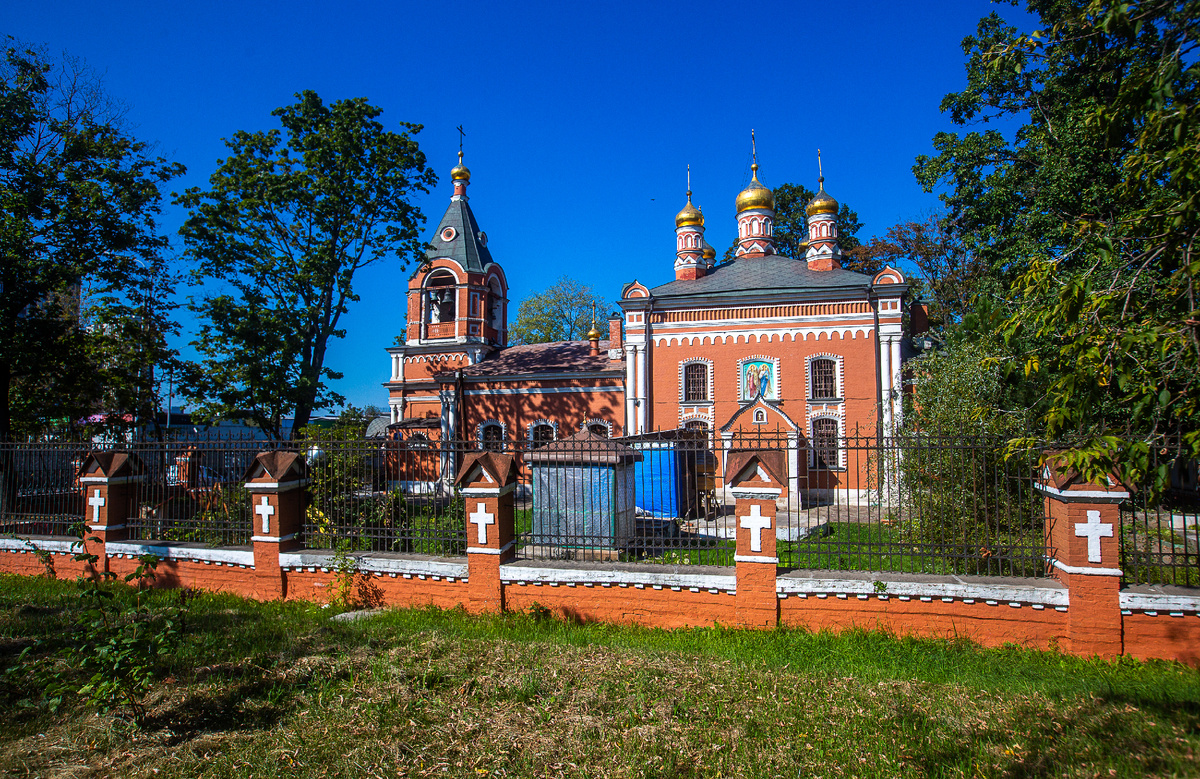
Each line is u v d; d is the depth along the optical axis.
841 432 23.06
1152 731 5.13
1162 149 5.69
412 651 7.08
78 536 10.68
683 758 4.87
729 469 7.70
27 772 4.86
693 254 29.80
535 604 8.24
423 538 9.12
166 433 22.23
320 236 23.45
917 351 25.33
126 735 5.38
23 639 7.75
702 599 7.82
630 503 10.42
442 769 4.80
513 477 8.77
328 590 9.16
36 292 17.16
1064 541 6.96
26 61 18.06
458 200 33.59
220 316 21.17
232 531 10.10
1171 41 5.23
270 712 5.79
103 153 18.61
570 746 5.06
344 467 9.83
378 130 23.67
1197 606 6.51
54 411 20.72
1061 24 5.98
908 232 35.69
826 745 5.03
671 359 24.91
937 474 9.30
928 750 4.90
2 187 17.20
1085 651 6.76
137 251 19.64
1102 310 5.43
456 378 27.86
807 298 23.59
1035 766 4.68
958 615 7.20
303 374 22.92
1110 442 4.75
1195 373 4.95
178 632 6.98
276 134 23.11
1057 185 18.77
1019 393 10.84
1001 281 22.03
